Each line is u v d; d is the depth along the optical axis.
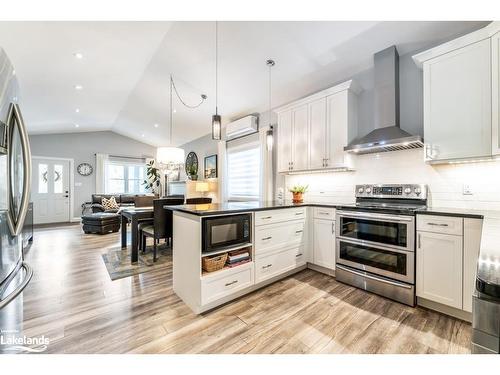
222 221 2.02
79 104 4.96
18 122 1.15
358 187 2.90
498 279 0.48
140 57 3.45
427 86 2.16
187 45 3.03
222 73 3.48
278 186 4.09
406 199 2.52
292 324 1.75
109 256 3.47
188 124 5.89
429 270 1.92
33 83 3.63
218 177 5.50
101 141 7.65
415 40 2.45
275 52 2.85
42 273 2.79
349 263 2.46
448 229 1.83
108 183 7.73
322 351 1.44
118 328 1.69
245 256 2.24
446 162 2.18
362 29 2.39
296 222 2.72
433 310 1.95
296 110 3.45
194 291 1.94
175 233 2.29
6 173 1.05
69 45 2.83
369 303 2.07
